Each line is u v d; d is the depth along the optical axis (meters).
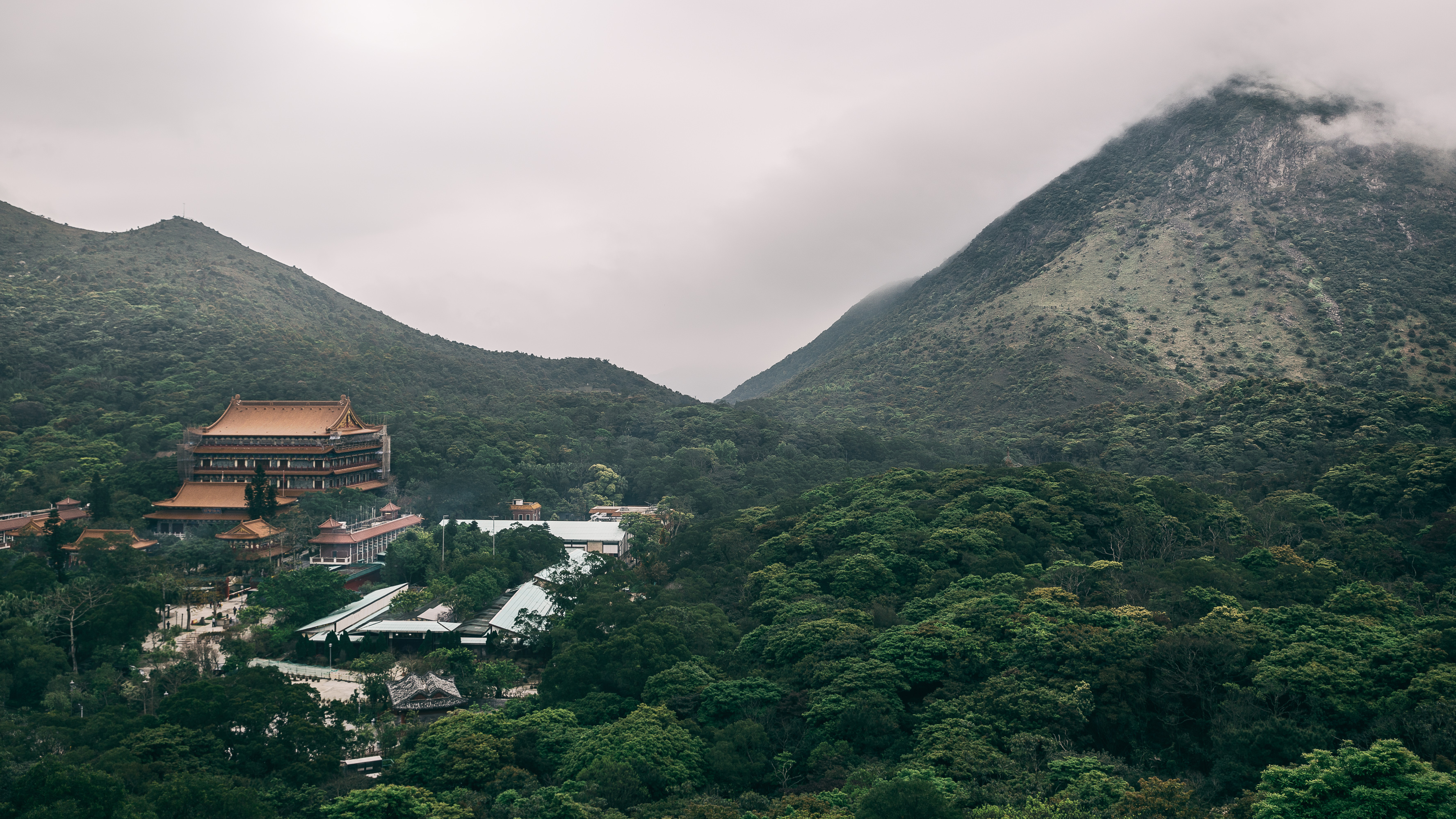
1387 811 69.62
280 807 92.81
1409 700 90.38
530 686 142.25
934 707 104.69
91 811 78.56
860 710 102.38
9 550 175.88
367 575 196.62
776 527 192.62
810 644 120.94
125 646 139.00
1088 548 165.88
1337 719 93.12
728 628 140.12
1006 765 90.81
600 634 140.12
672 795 95.25
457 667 142.62
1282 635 110.25
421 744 104.06
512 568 199.25
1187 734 99.81
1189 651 103.94
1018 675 107.75
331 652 151.62
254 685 113.12
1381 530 168.00
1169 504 183.12
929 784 81.12
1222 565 146.12
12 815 79.44
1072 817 78.00
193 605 170.38
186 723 102.19
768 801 93.00
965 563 149.25
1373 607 122.00
